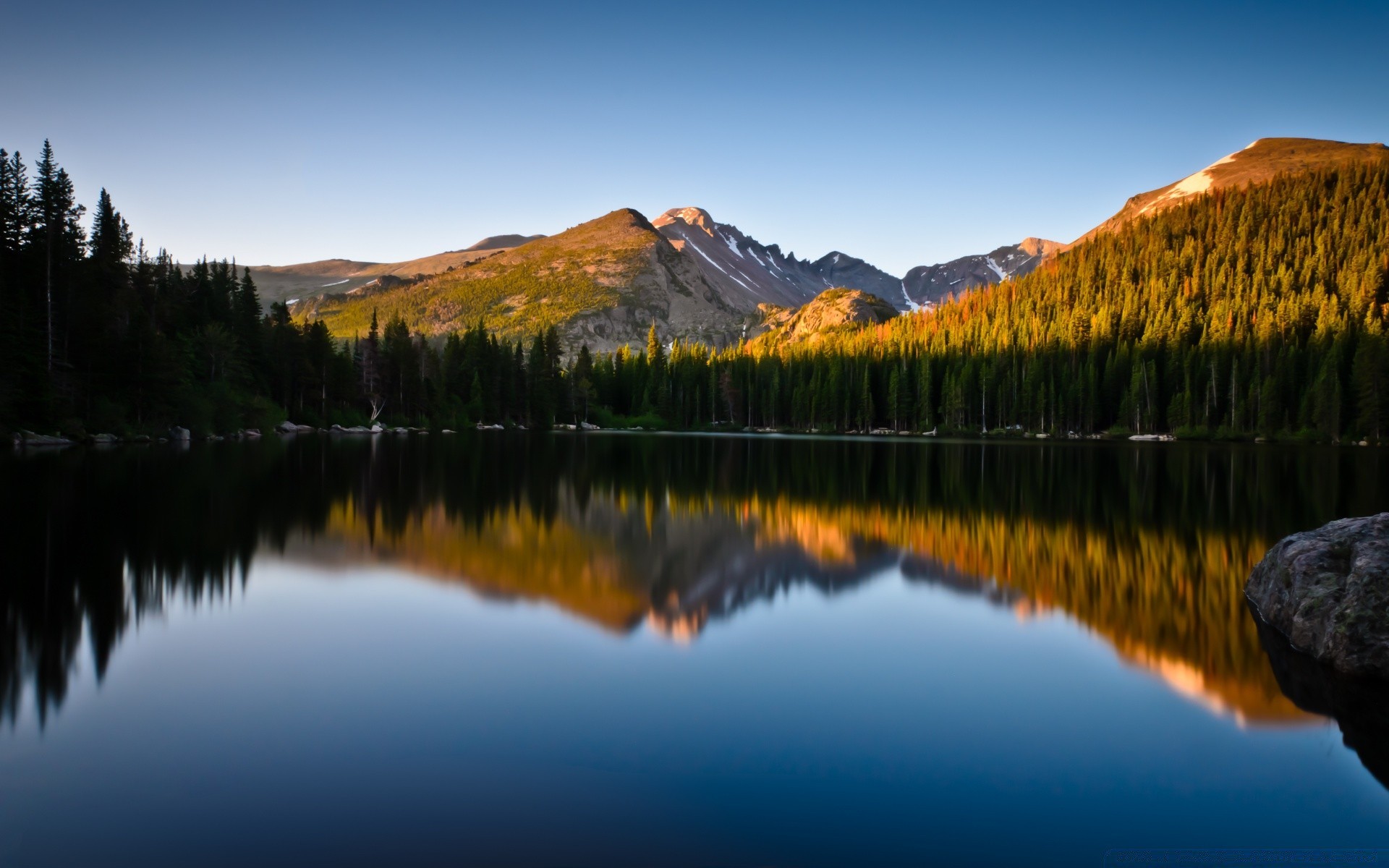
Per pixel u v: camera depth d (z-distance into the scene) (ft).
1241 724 32.71
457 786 26.53
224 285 329.31
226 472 126.82
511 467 160.86
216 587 52.85
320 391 327.67
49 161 219.00
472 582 56.49
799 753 29.58
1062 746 30.68
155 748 28.94
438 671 37.78
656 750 29.55
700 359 544.62
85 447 177.06
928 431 430.20
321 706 33.17
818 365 487.20
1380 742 31.17
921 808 25.73
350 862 21.95
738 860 22.47
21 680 35.53
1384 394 289.33
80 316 207.31
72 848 22.52
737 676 37.91
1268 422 326.85
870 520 90.84
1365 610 38.86
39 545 63.57
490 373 416.67
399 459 171.94
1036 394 398.42
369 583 55.42
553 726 31.53
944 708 34.14
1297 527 85.15
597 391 497.05
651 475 147.43
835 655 41.37
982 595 54.80
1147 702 35.09
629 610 49.90
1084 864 22.91
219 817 24.30
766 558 67.77
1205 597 53.88
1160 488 128.06
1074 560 67.77
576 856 22.48
